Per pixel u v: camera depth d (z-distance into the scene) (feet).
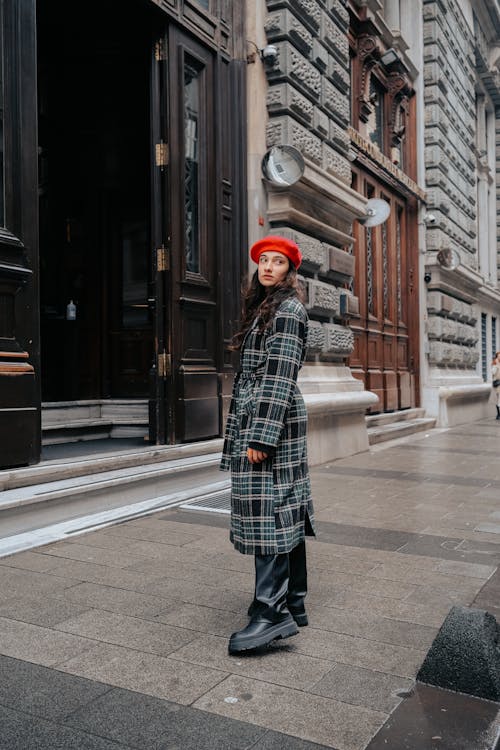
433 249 45.42
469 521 17.28
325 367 28.68
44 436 22.47
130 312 28.48
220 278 23.57
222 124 24.14
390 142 41.39
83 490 16.33
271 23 25.17
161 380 21.47
